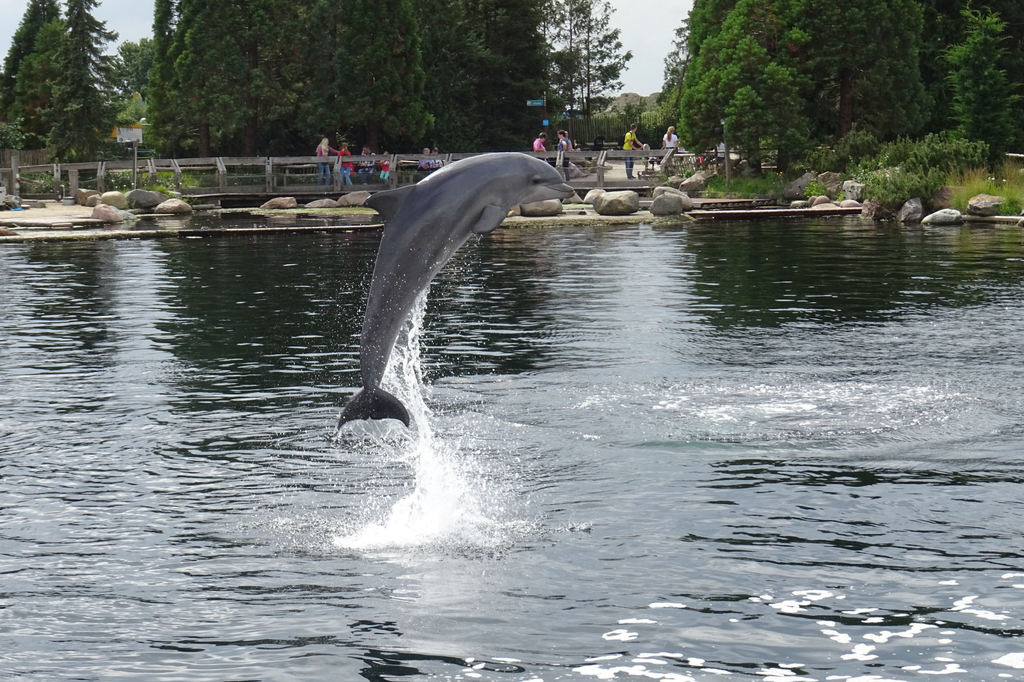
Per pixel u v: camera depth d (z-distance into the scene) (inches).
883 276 940.6
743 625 282.0
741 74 2016.5
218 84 2439.7
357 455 432.8
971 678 253.8
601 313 771.4
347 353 634.8
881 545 332.8
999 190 1594.5
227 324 744.3
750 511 362.9
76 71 2635.3
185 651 274.5
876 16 2009.1
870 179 1772.9
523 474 405.4
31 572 324.2
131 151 2760.8
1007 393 510.6
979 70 1878.7
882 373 556.4
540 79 3006.9
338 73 2546.8
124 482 405.1
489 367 587.5
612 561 324.2
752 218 1692.9
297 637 280.4
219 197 2154.3
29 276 1043.9
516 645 273.6
